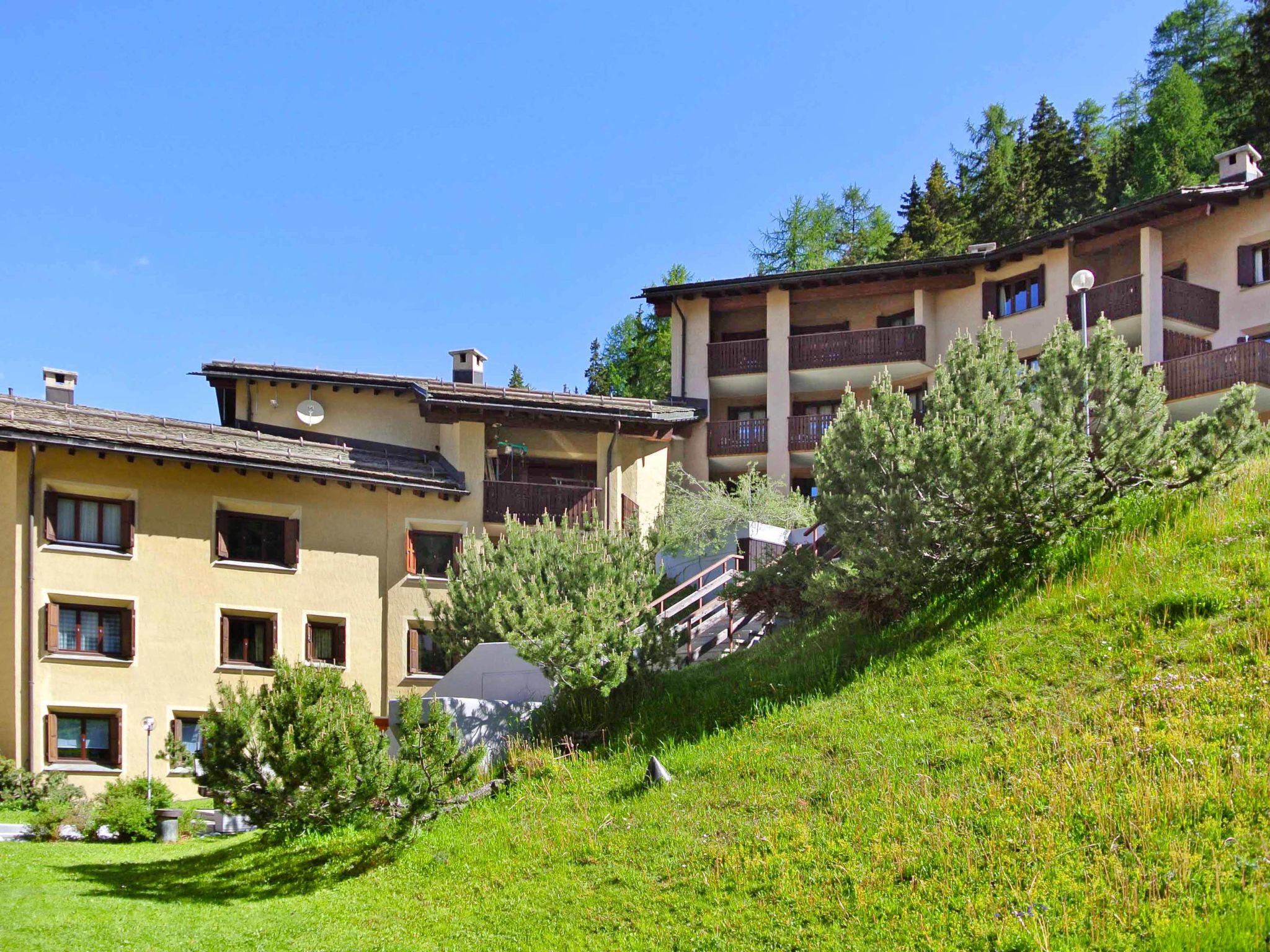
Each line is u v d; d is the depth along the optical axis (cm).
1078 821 1023
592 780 1527
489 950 1110
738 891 1103
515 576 2133
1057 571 1562
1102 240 3294
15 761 2345
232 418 3497
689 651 2011
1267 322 3072
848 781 1257
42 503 2486
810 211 5278
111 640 2556
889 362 3653
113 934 1188
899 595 1659
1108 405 1633
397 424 3306
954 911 960
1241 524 1474
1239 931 806
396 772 1445
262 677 2739
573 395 3303
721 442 3769
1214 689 1161
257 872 1512
